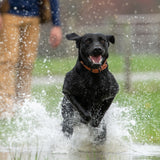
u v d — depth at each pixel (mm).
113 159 7227
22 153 7676
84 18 27453
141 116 10406
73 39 8820
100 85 8289
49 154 7648
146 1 32656
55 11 11680
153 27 19953
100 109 8719
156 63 18656
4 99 10961
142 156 7414
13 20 11266
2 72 11266
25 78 11766
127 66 15930
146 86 15711
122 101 12344
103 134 8578
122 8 31859
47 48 21688
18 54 11656
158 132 9148
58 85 15141
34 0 11445
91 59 8211
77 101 8445
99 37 8594
